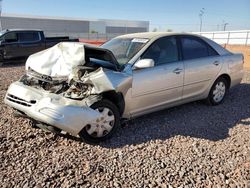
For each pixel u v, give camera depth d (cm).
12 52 1401
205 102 602
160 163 356
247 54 1162
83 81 394
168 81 484
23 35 1448
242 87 781
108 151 385
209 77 563
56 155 368
